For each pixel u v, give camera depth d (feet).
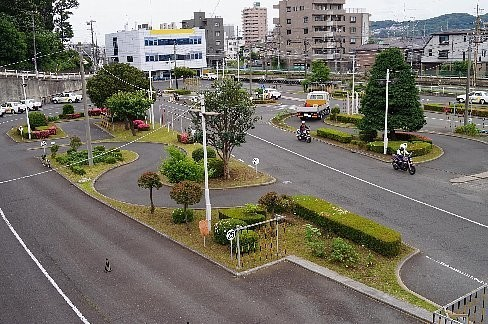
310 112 135.13
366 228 51.80
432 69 255.29
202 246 52.90
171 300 42.14
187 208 61.41
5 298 43.62
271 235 55.01
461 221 59.21
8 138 122.31
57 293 44.16
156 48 309.63
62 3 296.71
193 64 322.96
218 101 72.79
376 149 93.50
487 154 91.35
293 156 94.58
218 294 42.93
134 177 83.05
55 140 118.42
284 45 334.44
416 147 90.79
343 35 322.55
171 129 127.44
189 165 63.57
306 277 45.65
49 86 210.18
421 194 69.46
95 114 155.33
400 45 288.10
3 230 60.18
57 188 78.02
